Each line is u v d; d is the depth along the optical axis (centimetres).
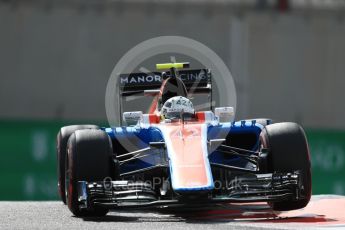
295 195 2502
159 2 8194
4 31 7888
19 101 7856
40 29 7919
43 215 2775
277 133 2620
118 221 2541
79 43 7950
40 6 7956
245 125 2748
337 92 8394
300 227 2305
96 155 2575
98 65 7950
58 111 7875
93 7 8025
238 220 2539
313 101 8344
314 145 6894
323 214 2739
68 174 2623
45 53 7906
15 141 6469
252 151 2789
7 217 2698
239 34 8188
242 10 8394
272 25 8281
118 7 8075
